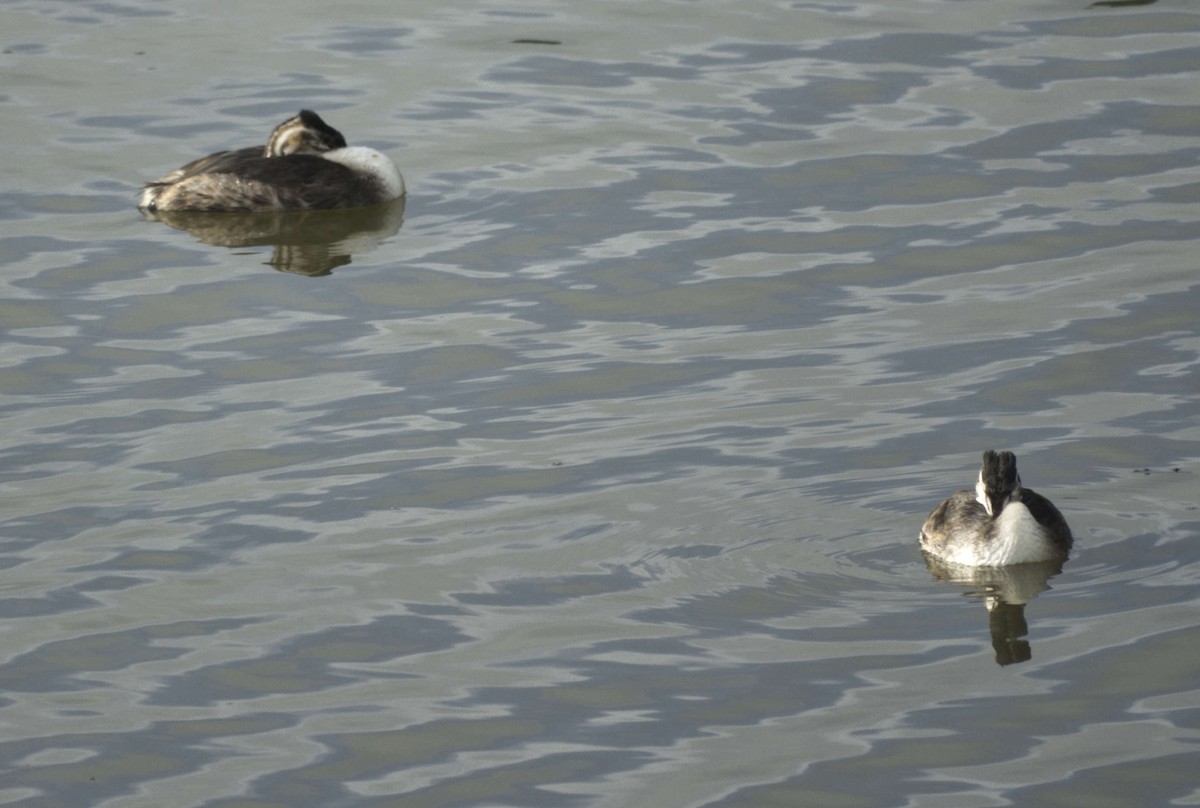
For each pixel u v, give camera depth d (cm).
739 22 2953
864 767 1205
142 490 1611
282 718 1279
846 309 1975
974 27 2888
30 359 1886
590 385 1803
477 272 2106
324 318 1988
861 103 2602
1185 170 2323
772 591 1424
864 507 1549
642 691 1301
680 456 1645
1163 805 1153
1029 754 1213
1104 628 1358
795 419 1714
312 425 1730
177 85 2730
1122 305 1945
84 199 2339
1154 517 1512
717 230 2205
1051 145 2427
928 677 1307
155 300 2041
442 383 1817
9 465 1658
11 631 1391
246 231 2267
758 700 1284
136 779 1212
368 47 2891
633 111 2600
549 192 2338
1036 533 1444
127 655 1359
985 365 1817
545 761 1220
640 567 1465
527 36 2922
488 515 1552
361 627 1391
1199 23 2862
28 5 3098
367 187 2344
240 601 1430
